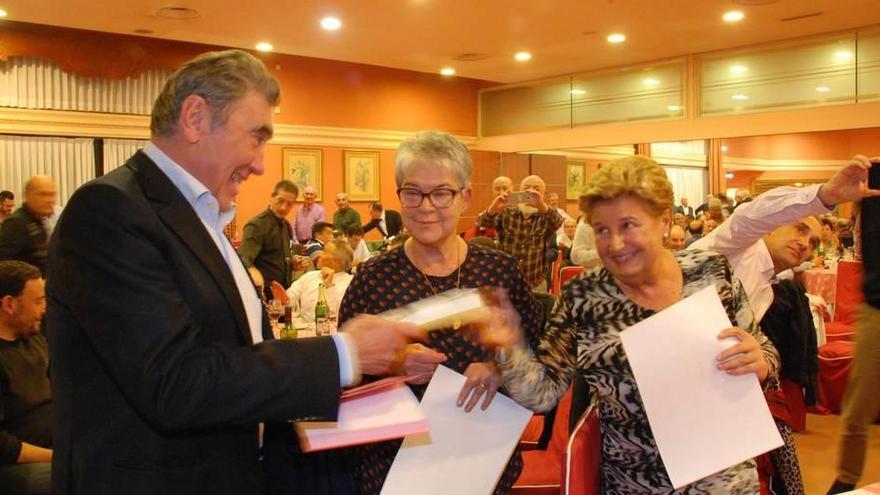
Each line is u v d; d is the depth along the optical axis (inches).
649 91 415.2
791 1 289.7
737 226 94.4
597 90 439.2
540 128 469.1
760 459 86.0
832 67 348.2
